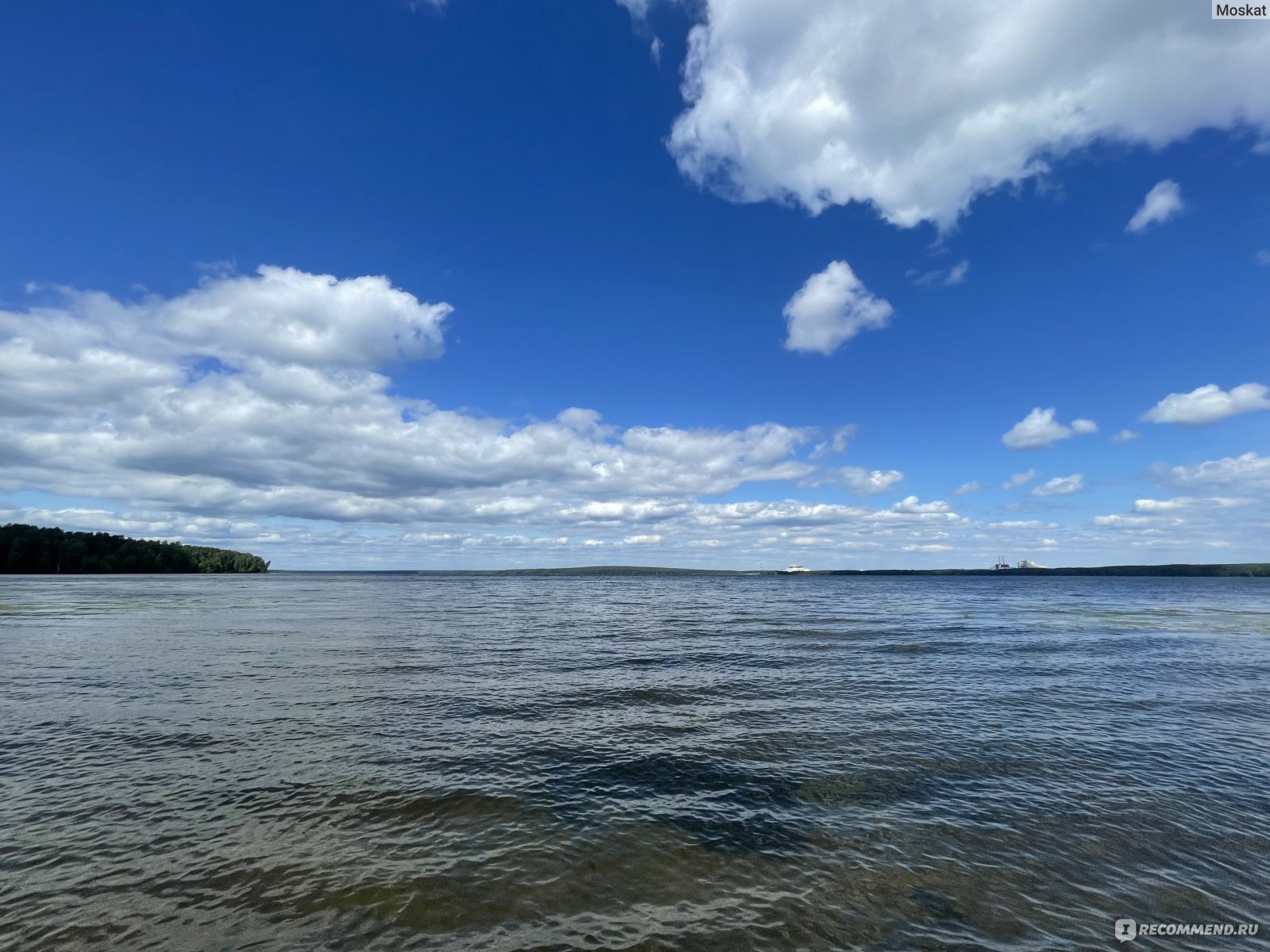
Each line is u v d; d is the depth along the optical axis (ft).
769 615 174.81
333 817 31.37
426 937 21.62
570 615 173.99
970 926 23.02
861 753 43.09
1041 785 37.09
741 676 72.54
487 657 86.48
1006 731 48.73
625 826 31.04
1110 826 31.53
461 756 41.34
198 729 46.73
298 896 23.99
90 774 36.88
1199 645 105.29
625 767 39.75
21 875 25.21
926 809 33.47
